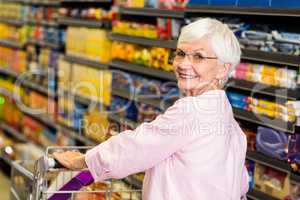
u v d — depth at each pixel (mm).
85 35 5820
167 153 2301
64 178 2721
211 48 2312
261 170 3463
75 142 5902
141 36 4645
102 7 5957
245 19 3859
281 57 3145
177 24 4250
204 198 2270
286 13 3055
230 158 2393
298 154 3059
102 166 2338
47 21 6988
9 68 8500
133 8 4738
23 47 7895
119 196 3096
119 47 5070
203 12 3857
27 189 2967
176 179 2293
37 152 6266
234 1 3479
